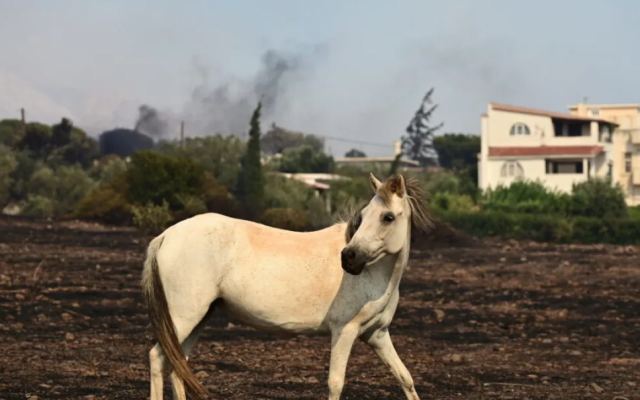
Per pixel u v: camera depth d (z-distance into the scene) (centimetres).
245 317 818
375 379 1095
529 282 2405
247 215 4228
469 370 1188
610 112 9038
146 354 1199
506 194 5988
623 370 1220
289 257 812
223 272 807
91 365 1098
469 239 4116
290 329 817
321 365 1176
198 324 830
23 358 1121
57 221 3978
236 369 1127
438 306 1878
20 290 1761
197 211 3925
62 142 8281
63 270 2188
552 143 7706
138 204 3994
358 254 772
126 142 9312
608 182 5803
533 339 1488
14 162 6066
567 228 4666
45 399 897
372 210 788
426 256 3253
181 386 797
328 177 8100
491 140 7844
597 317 1767
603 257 3409
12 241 2914
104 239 3194
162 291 804
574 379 1141
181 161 4150
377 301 804
